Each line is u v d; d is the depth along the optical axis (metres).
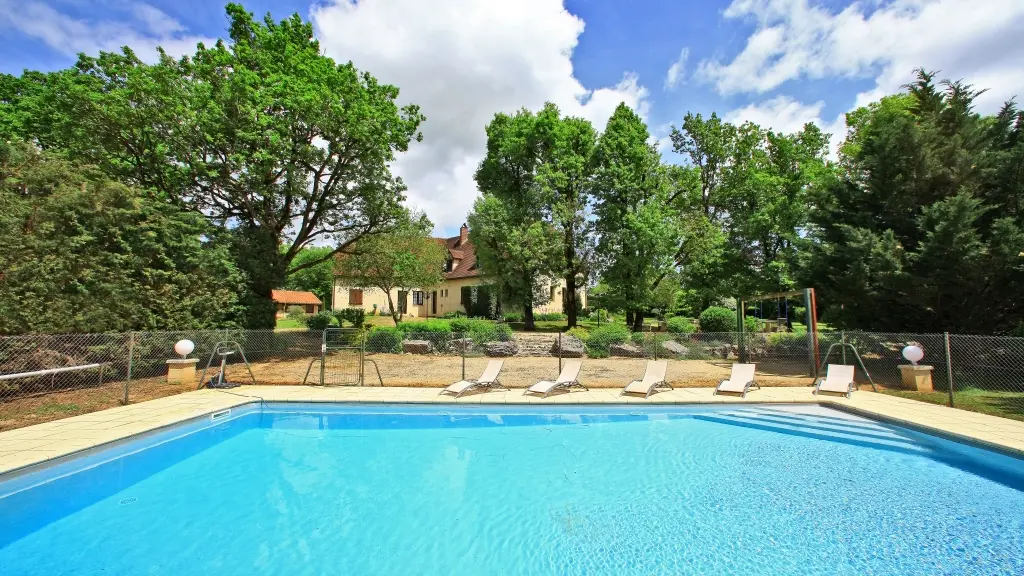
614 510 5.39
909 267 12.45
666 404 9.89
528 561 4.26
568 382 11.18
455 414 9.65
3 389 9.38
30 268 9.84
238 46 16.09
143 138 15.02
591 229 25.27
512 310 32.34
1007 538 4.57
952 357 12.04
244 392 10.74
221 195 17.16
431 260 26.56
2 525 4.98
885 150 13.64
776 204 24.16
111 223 11.92
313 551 4.45
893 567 4.08
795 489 5.94
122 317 11.69
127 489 6.03
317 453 7.49
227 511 5.37
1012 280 11.19
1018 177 12.10
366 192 19.30
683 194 27.11
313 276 63.91
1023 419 7.95
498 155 26.50
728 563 4.20
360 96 17.41
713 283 26.66
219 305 14.56
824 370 13.65
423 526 5.01
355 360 16.20
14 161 10.84
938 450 7.23
